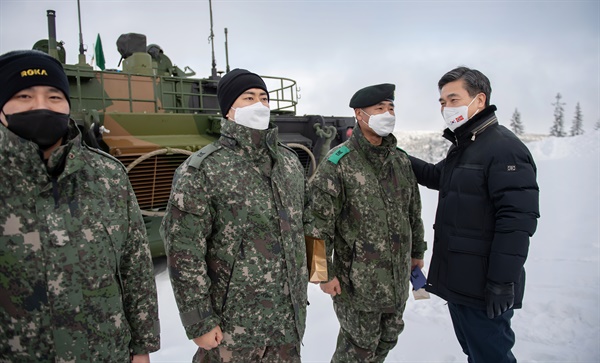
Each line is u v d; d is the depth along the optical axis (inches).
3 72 55.8
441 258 100.7
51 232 56.8
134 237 67.2
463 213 95.5
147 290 68.6
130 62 268.8
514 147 89.5
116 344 61.8
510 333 97.3
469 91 97.0
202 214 77.7
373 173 106.5
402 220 108.3
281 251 83.7
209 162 80.7
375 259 104.7
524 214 85.2
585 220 287.1
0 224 54.9
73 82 228.4
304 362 126.3
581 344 125.6
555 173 647.1
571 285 168.6
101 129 171.6
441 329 143.3
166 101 264.4
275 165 86.6
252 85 84.3
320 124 249.4
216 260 81.2
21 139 55.7
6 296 55.1
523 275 94.7
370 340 106.4
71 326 57.3
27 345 55.7
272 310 82.1
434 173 116.0
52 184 57.9
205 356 85.9
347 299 107.5
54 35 233.5
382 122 102.8
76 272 57.9
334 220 105.5
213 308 81.5
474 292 93.8
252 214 80.7
